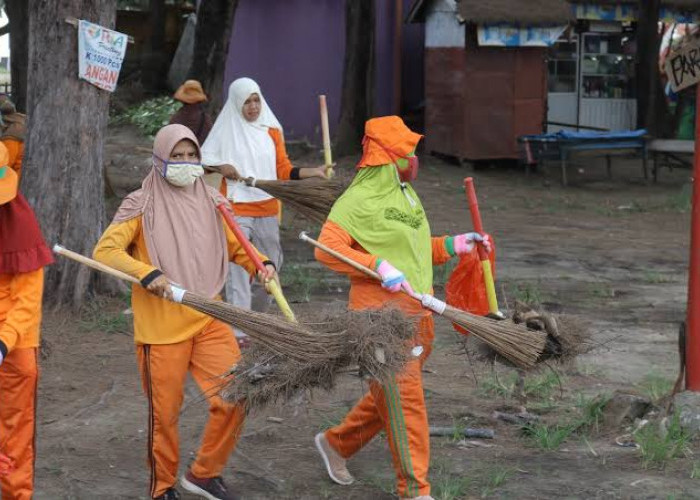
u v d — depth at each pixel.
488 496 5.52
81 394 7.38
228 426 5.13
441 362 8.27
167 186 5.13
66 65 9.49
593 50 25.42
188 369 5.23
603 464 6.00
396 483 5.72
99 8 9.60
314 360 4.77
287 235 14.52
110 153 21.73
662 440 6.18
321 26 25.91
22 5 22.33
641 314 10.16
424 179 20.70
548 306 10.45
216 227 5.23
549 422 6.75
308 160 22.50
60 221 9.52
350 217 5.30
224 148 8.38
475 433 6.46
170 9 33.91
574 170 22.55
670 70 6.59
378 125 5.35
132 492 5.61
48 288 9.50
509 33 21.45
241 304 8.39
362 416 5.57
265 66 25.95
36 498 5.50
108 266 4.94
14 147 10.48
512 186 20.48
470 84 21.66
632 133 21.16
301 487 5.70
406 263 5.33
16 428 4.77
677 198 18.84
